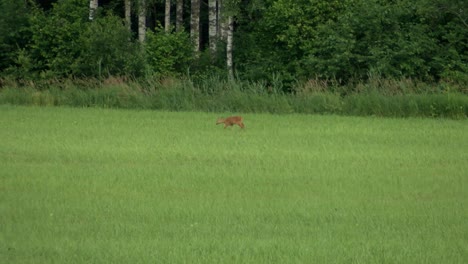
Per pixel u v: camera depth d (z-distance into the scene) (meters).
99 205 46.31
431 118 104.19
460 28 139.62
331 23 142.38
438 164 63.38
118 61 142.12
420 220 43.44
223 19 151.88
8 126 87.00
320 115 105.56
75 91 121.38
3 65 153.25
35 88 135.62
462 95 109.06
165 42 152.38
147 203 47.09
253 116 102.94
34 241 38.25
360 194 50.66
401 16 141.88
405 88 114.00
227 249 36.97
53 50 145.50
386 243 38.56
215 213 44.50
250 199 48.56
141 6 165.25
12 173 56.72
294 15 146.38
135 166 60.69
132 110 111.44
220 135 80.62
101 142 74.19
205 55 160.12
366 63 136.88
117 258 35.47
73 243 37.88
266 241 38.53
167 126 89.00
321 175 57.34
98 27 144.88
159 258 35.47
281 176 56.75
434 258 36.19
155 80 127.75
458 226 42.16
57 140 75.31
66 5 153.12
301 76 142.50
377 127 90.50
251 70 150.50
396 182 54.91
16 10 152.62
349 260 35.66
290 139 78.00
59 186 52.12
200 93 117.38
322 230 41.06
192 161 63.41
